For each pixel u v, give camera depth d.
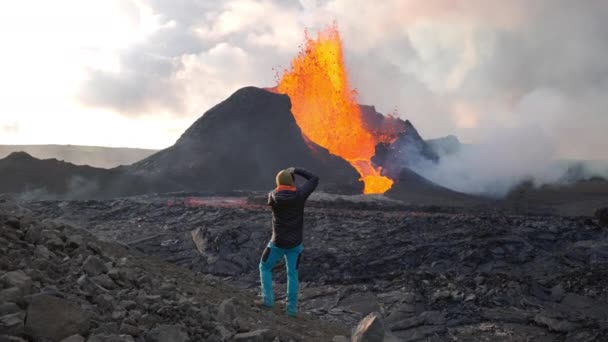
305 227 20.84
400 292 13.10
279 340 4.72
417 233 19.84
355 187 49.56
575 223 21.41
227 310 5.08
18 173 44.34
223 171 58.69
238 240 17.47
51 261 4.70
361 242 18.75
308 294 13.43
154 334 3.80
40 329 3.29
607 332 9.99
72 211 23.38
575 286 13.33
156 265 6.96
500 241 17.84
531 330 10.46
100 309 4.02
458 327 10.64
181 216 22.47
